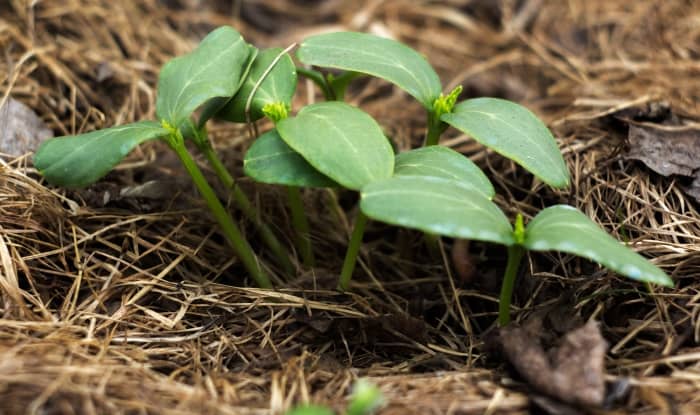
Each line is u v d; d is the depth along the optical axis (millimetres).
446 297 620
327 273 624
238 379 563
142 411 537
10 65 662
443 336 600
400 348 593
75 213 609
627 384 548
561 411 543
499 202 638
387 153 564
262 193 648
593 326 556
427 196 550
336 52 596
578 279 595
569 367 549
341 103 583
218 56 596
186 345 581
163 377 558
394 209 545
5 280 578
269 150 578
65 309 583
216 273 624
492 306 615
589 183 627
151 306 595
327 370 574
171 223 627
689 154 625
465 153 663
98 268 603
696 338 570
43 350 555
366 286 625
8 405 531
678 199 617
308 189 658
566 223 557
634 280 590
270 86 596
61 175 575
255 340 588
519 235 556
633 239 607
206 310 596
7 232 592
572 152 641
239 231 631
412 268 641
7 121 633
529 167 579
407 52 606
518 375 560
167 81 598
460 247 626
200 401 545
